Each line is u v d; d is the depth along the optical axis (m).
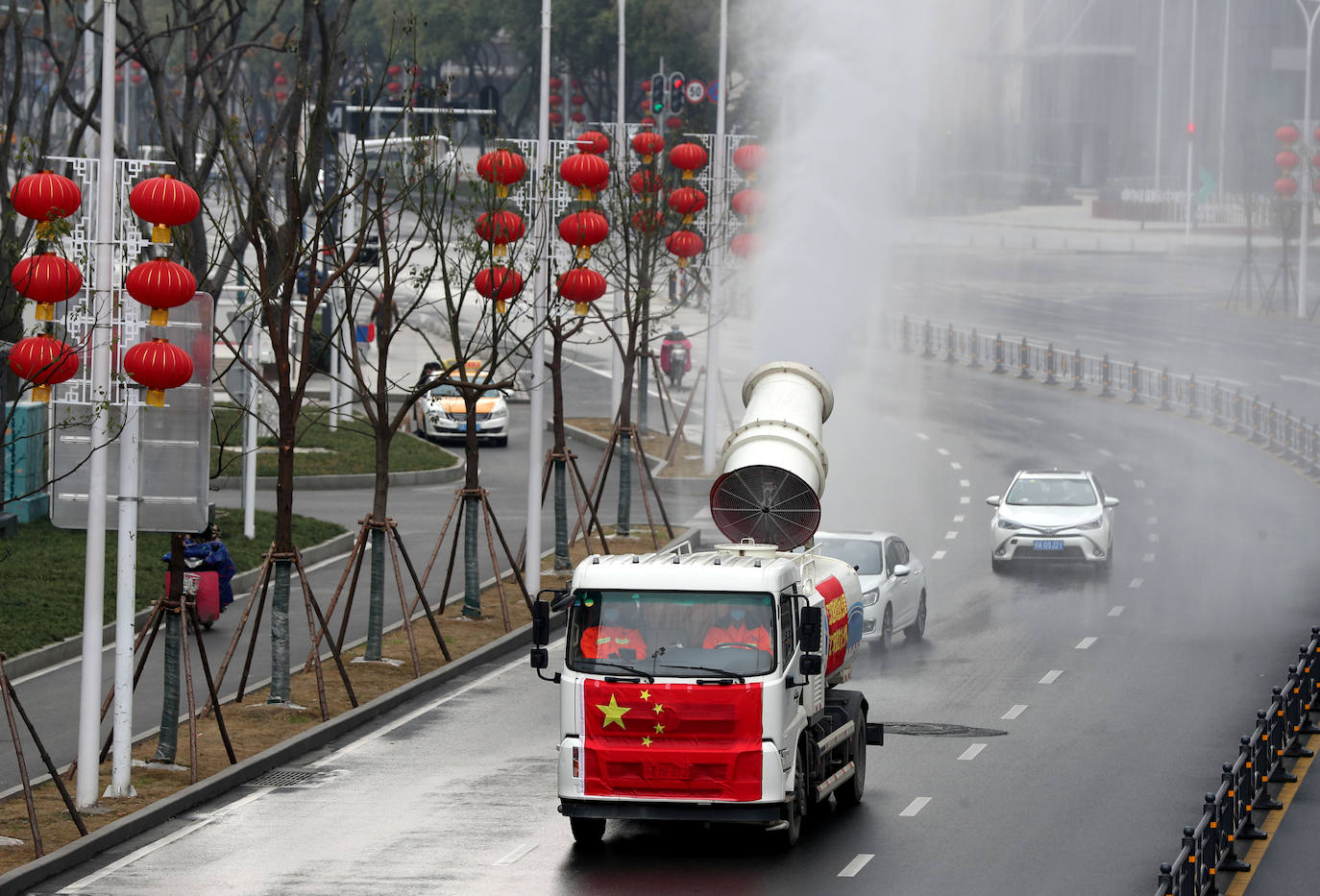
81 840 39.25
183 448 44.28
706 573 39.38
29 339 41.03
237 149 69.94
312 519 87.88
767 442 53.38
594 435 116.25
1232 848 38.62
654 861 38.56
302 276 126.31
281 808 43.59
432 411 115.94
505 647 64.75
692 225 91.19
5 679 38.81
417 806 43.59
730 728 38.50
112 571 70.50
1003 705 55.06
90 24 72.81
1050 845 39.81
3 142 71.56
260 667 60.50
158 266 41.00
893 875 37.47
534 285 72.75
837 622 43.94
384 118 147.00
